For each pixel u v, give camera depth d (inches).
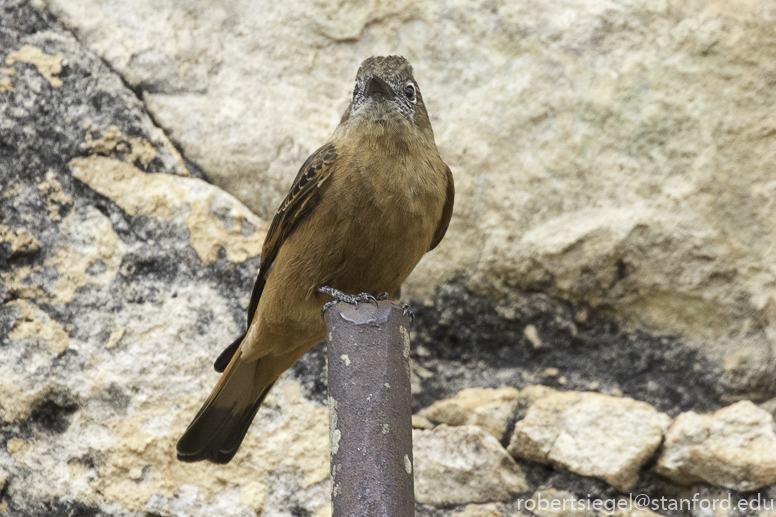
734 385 395.5
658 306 410.9
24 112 416.2
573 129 418.3
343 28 433.4
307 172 303.3
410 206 293.6
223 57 431.8
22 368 386.3
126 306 398.0
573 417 392.5
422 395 407.8
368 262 299.9
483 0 432.5
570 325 414.9
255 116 424.5
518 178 416.8
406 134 301.4
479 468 385.4
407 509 205.8
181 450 329.7
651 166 413.7
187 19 432.8
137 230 408.5
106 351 391.5
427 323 417.1
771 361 395.2
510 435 395.9
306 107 427.8
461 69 428.8
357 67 432.1
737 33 420.2
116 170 414.0
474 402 403.5
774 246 405.4
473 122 421.7
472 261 416.5
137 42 429.4
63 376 386.3
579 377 406.9
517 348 417.1
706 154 413.1
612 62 422.6
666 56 420.8
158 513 370.9
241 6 433.4
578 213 413.7
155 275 404.2
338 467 210.8
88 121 417.1
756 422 378.9
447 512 378.3
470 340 417.1
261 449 383.9
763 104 415.2
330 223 295.3
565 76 422.9
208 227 411.2
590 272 409.4
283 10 433.4
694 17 422.9
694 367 402.0
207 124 422.6
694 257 406.0
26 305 395.2
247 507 374.0
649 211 409.1
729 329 404.8
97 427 382.0
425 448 391.5
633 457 381.1
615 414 390.9
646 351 407.5
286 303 307.9
